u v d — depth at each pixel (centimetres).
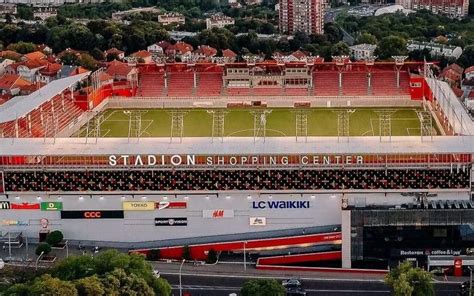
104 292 18788
